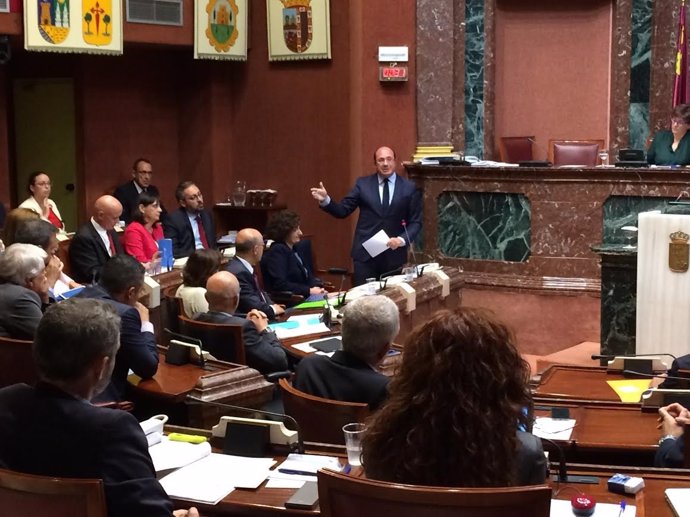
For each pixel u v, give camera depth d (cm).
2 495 223
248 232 589
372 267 767
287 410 328
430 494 192
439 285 648
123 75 978
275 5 950
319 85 947
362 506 203
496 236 829
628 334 596
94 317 234
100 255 660
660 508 242
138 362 381
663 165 781
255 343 457
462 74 913
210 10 927
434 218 855
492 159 942
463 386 193
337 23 928
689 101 880
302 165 964
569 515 237
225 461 281
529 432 213
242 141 995
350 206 770
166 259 651
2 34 794
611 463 316
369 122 898
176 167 1024
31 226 519
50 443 224
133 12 877
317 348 474
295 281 685
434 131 897
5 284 430
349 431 276
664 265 565
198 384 380
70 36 811
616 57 916
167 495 232
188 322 459
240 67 988
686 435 285
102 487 215
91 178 965
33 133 986
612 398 378
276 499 254
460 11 905
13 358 387
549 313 803
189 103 1009
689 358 381
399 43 891
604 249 596
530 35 959
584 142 848
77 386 232
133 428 228
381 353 341
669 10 884
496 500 190
